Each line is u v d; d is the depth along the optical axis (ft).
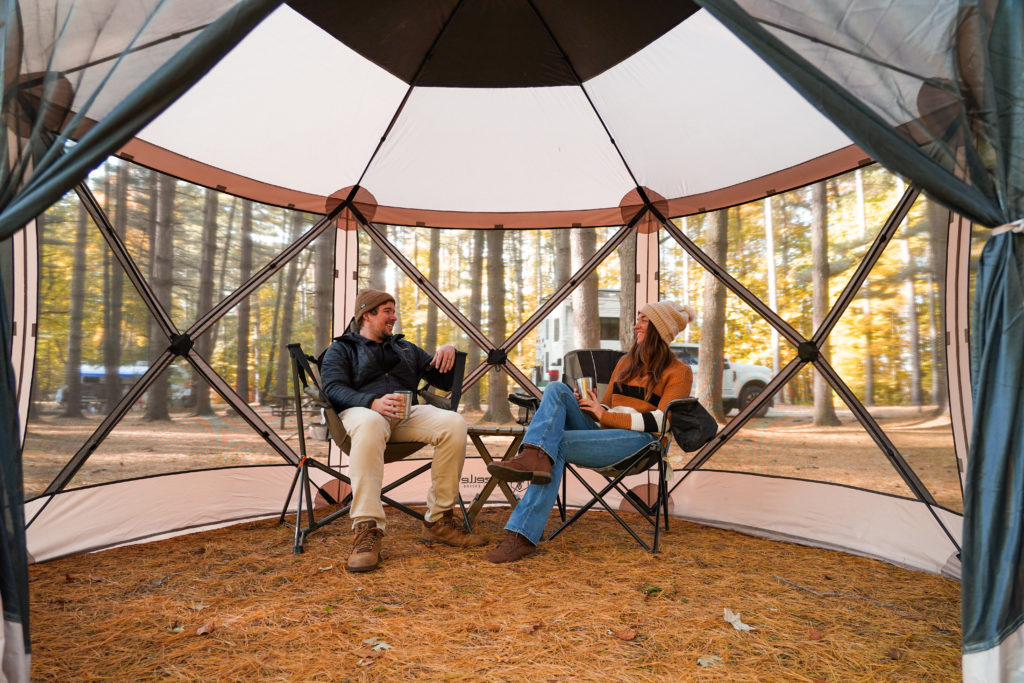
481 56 12.59
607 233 16.61
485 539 11.42
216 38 5.75
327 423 11.09
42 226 11.22
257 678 6.09
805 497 12.25
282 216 14.70
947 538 10.12
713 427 10.41
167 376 13.02
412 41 12.03
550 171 15.26
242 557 10.36
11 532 5.46
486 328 16.79
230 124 12.37
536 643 6.99
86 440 11.33
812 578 9.64
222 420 13.67
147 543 11.34
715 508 13.62
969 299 10.82
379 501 10.06
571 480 15.20
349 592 8.61
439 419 11.01
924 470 10.97
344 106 13.07
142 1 6.05
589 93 13.38
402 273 16.89
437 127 14.19
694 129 13.25
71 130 5.68
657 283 15.79
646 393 11.59
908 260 12.05
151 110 5.67
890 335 12.34
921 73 5.90
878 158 5.65
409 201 15.83
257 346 14.83
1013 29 5.79
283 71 11.71
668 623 7.62
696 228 15.31
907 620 7.85
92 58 5.85
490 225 16.39
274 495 13.82
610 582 9.18
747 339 14.92
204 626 7.27
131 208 12.66
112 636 7.04
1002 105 5.79
